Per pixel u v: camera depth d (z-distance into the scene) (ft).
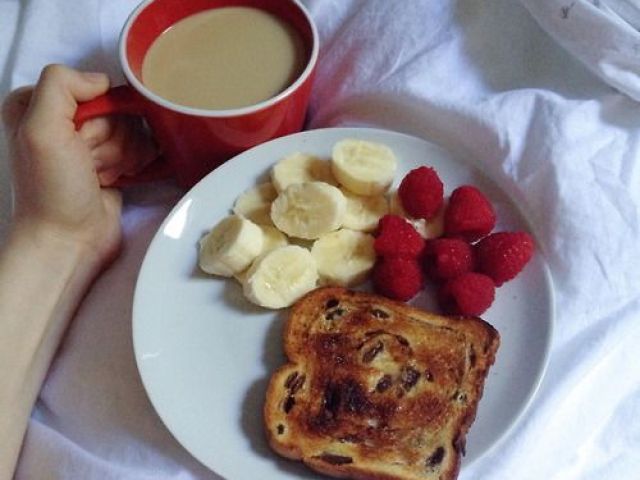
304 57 1.10
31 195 1.03
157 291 1.01
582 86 1.12
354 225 1.05
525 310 0.98
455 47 1.14
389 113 1.18
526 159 1.06
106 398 0.98
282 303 0.98
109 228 1.12
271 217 1.04
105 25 1.23
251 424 0.91
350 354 0.92
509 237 0.96
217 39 1.12
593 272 0.98
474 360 0.92
